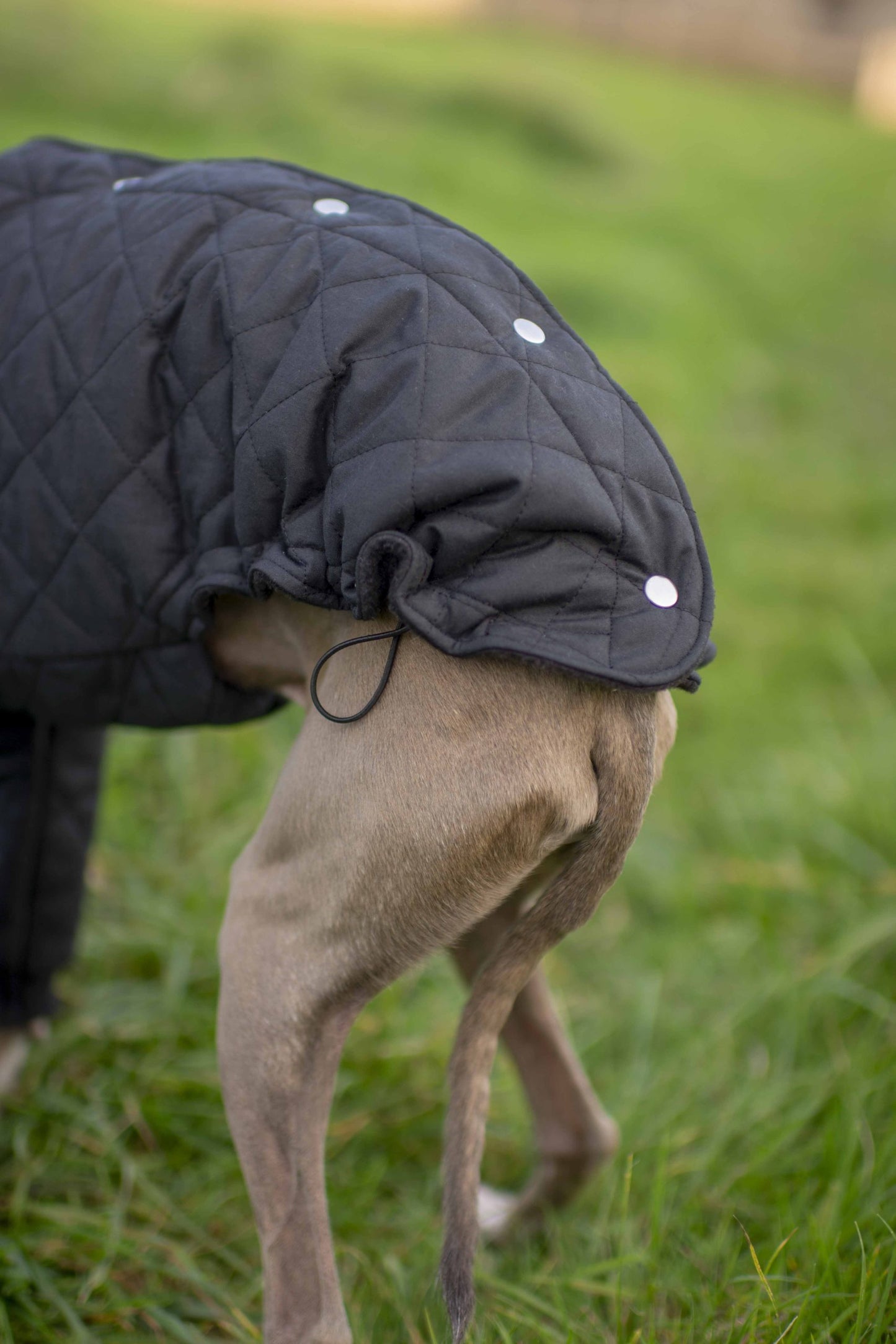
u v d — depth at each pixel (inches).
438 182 265.7
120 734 103.1
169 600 55.3
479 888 49.9
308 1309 52.1
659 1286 62.7
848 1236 64.1
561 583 46.6
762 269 302.2
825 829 102.3
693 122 458.0
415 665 49.4
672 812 108.1
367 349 49.9
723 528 161.8
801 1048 82.0
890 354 262.7
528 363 50.0
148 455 54.7
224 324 52.8
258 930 53.7
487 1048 52.7
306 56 334.3
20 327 57.6
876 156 484.7
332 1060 53.4
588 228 275.9
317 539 49.9
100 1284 64.1
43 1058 76.9
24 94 241.9
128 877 91.4
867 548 163.8
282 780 54.1
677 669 46.5
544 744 48.8
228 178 57.6
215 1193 70.4
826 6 716.7
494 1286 64.3
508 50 503.5
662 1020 86.0
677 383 199.9
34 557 56.9
